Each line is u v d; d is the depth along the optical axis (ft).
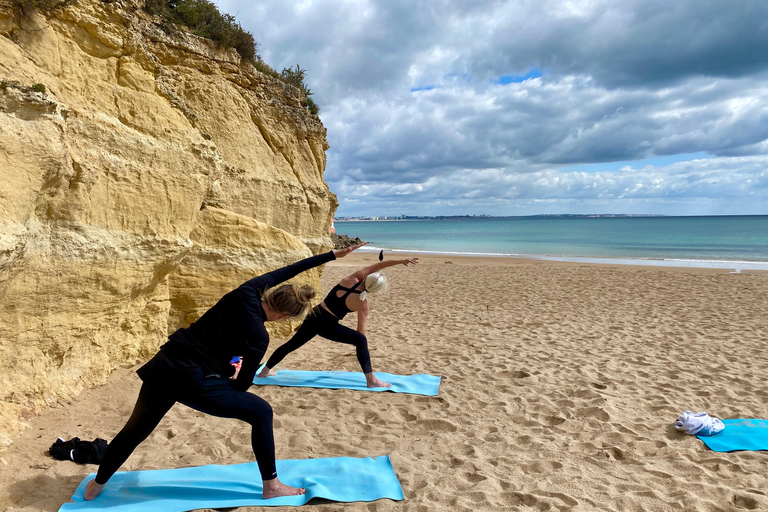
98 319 14.89
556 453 12.41
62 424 12.59
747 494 10.18
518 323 29.68
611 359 21.36
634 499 10.02
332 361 21.22
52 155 11.75
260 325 9.17
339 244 126.93
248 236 21.44
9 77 11.86
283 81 29.22
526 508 9.64
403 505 9.63
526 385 17.92
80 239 13.53
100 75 15.90
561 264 75.66
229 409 9.02
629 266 71.77
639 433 13.74
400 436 13.38
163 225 16.56
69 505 9.09
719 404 16.06
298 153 28.71
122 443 9.06
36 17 13.97
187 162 17.47
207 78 22.85
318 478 10.59
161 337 18.21
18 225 10.72
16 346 12.29
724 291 42.57
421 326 28.99
